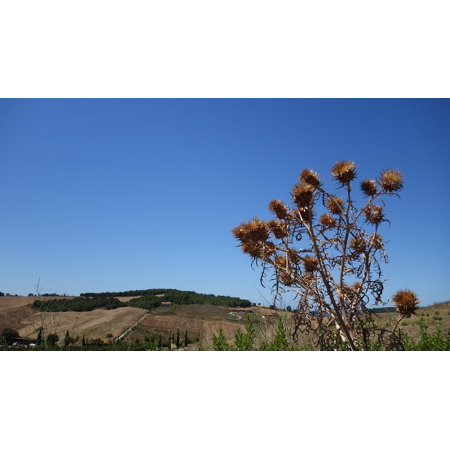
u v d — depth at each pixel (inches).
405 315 143.7
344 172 152.5
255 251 153.0
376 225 157.0
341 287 150.5
